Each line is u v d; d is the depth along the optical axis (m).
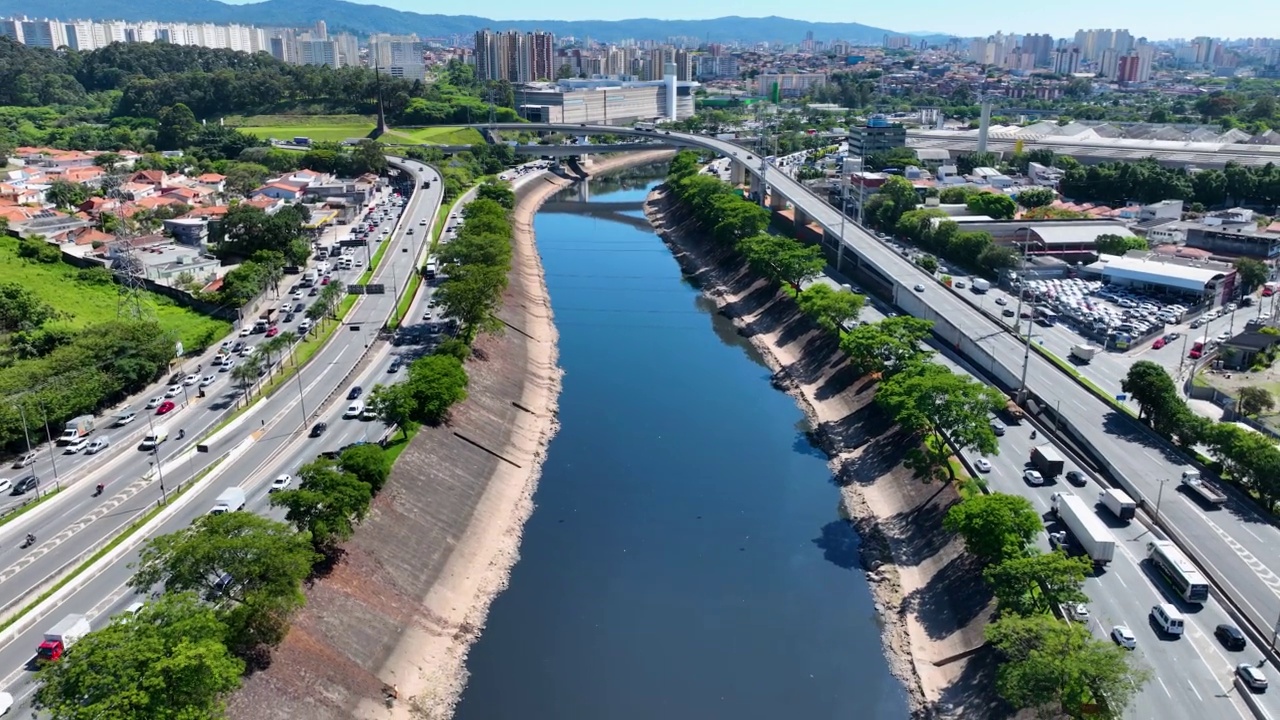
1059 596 119.94
